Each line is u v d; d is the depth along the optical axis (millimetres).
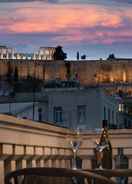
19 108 28578
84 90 29297
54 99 29453
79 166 10078
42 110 29172
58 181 3604
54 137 9141
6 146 6293
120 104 34844
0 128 5996
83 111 29047
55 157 9156
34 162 7906
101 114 28969
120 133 9891
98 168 6562
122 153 9883
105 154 6918
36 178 3629
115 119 33375
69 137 9969
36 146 7859
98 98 29047
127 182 6020
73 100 29219
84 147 10055
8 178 3713
